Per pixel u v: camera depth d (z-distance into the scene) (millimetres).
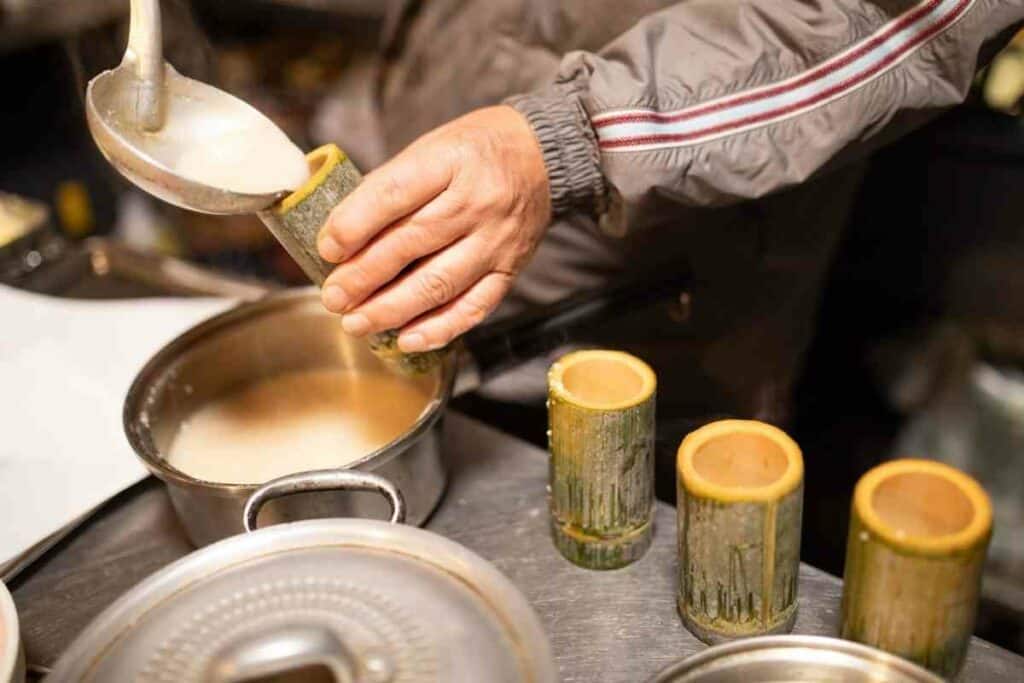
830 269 1545
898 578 497
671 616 625
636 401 605
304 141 1645
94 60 1358
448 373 704
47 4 1375
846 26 692
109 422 836
